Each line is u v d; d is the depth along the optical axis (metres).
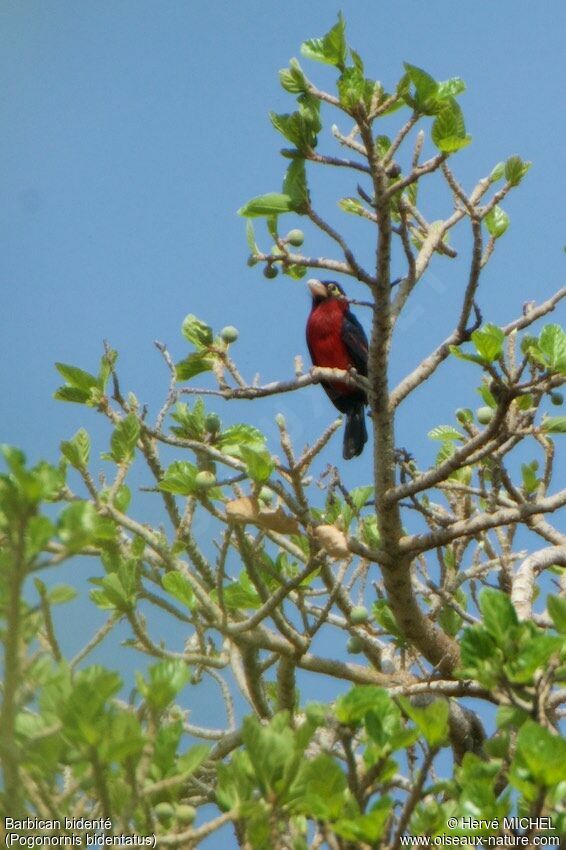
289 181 10.25
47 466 6.77
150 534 10.90
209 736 11.01
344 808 7.08
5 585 6.75
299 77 10.15
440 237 11.48
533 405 11.32
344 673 11.33
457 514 12.35
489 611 7.56
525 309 11.35
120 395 11.54
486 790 7.37
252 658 10.96
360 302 10.49
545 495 11.91
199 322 11.81
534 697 7.42
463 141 9.88
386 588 11.07
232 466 11.14
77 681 6.94
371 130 9.92
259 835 6.99
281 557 11.76
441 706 7.18
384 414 10.78
